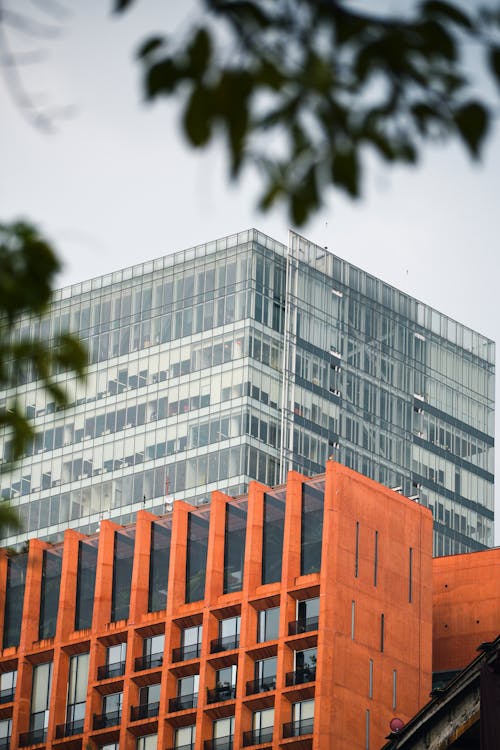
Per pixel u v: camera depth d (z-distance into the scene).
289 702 192.38
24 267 17.75
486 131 15.07
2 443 189.00
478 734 140.00
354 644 193.00
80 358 19.08
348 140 15.32
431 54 15.02
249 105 15.15
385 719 192.00
